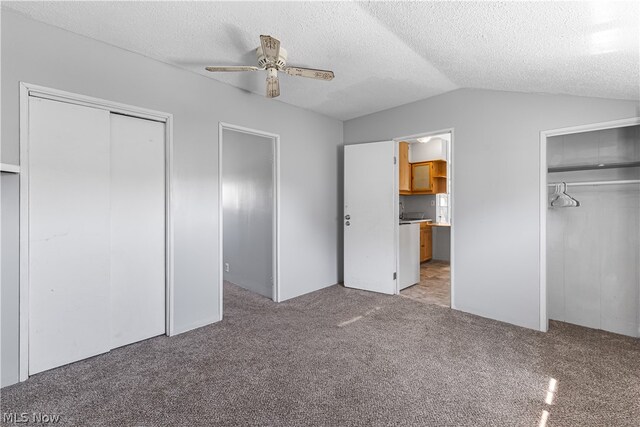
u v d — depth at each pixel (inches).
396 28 83.9
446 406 70.9
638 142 108.4
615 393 75.2
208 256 120.0
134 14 79.5
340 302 146.8
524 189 116.6
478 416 67.5
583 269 118.3
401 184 209.3
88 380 81.5
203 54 101.2
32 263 83.4
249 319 125.3
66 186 88.6
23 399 73.4
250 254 167.3
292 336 109.0
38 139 83.7
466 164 131.4
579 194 118.7
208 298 120.1
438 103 140.2
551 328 116.0
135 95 99.9
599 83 89.0
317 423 65.6
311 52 99.6
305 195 160.4
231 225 182.7
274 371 85.9
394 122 157.2
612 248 112.9
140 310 105.7
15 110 79.1
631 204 109.7
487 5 63.2
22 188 80.4
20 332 80.4
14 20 78.8
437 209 257.8
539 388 77.5
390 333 111.3
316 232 167.0
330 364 89.7
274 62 88.3
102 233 95.5
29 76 81.0
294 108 153.7
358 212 167.8
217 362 91.0
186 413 68.7
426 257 250.7
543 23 64.4
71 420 66.4
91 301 93.7
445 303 145.3
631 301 109.4
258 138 159.6
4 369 78.5
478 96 127.6
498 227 123.0
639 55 67.0
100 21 82.7
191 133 114.2
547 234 116.2
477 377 82.7
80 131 90.8
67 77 87.0
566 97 107.7
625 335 109.7
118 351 98.0
